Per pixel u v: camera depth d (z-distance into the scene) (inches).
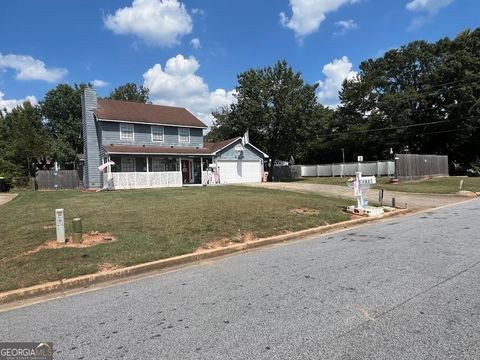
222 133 1920.5
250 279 235.1
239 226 394.9
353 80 2413.9
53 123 2122.3
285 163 2406.5
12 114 1815.9
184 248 311.3
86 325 173.0
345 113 2412.6
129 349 146.7
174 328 164.4
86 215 456.8
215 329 161.3
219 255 314.7
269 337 151.6
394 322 161.5
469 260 259.8
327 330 155.7
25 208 577.0
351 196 752.3
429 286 206.8
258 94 1440.7
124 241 325.1
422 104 2032.5
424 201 693.9
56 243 319.3
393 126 2043.6
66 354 145.3
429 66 2208.4
